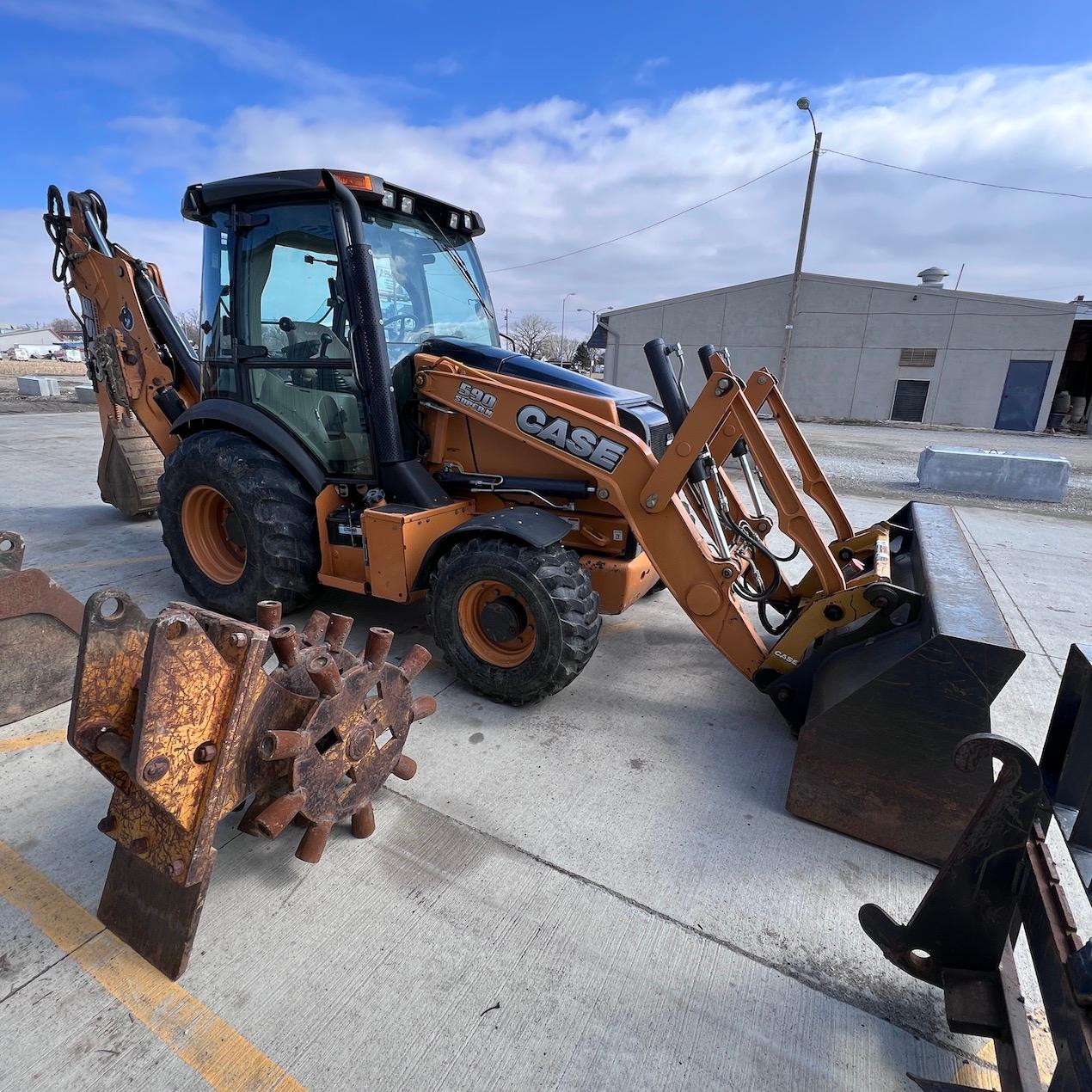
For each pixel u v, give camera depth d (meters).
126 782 1.67
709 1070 1.58
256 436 3.53
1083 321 23.12
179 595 4.35
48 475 8.25
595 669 3.59
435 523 3.28
